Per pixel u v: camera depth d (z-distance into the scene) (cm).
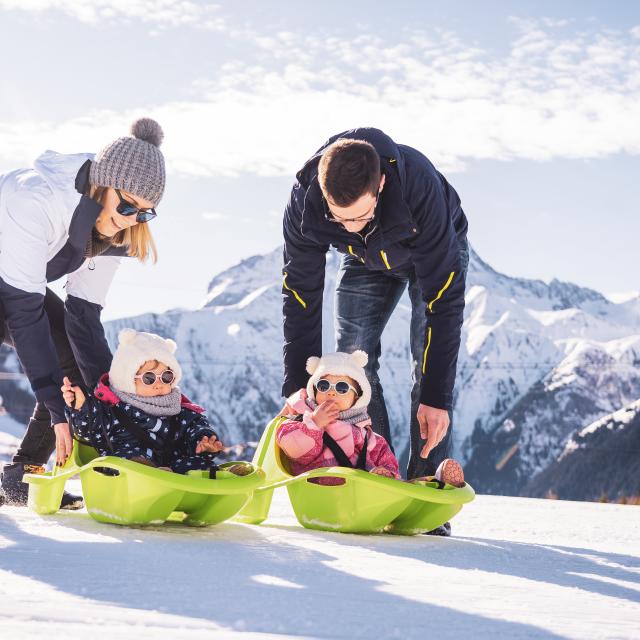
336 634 129
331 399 298
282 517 350
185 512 259
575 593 183
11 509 282
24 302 258
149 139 277
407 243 269
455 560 225
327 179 237
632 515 534
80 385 310
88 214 264
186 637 119
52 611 131
